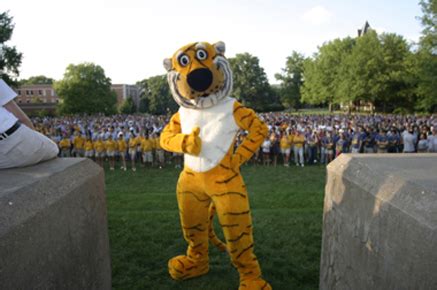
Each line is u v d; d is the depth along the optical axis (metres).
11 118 2.27
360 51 41.91
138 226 5.40
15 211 1.65
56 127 18.14
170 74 3.55
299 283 3.76
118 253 4.47
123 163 12.55
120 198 7.71
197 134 3.36
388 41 41.72
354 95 42.19
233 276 3.94
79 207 2.27
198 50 3.42
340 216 2.74
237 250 3.47
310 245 4.62
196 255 3.92
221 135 3.46
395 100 43.06
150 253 4.47
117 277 3.91
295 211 6.04
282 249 4.52
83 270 2.32
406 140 12.11
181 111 3.69
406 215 1.77
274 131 13.31
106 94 59.31
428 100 28.23
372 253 2.17
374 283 2.14
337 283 2.81
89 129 18.56
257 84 61.94
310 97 55.06
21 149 2.29
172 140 3.48
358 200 2.40
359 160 2.73
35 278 1.72
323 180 10.08
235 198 3.39
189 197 3.62
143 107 76.12
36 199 1.83
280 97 66.94
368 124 16.39
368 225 2.23
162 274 3.98
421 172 2.27
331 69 49.69
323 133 13.56
